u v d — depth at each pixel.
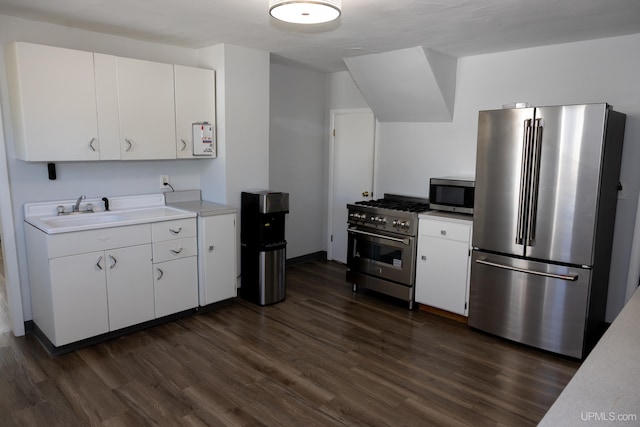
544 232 3.12
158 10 2.88
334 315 3.88
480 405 2.56
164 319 3.62
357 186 5.29
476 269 3.50
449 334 3.53
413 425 2.37
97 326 3.16
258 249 3.97
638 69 3.29
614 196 3.29
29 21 3.16
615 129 3.07
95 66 3.22
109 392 2.62
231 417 2.40
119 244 3.20
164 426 2.32
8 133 3.17
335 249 5.62
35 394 2.58
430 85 4.07
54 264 2.89
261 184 4.32
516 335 3.33
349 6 2.67
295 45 3.85
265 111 4.25
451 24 3.07
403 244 4.00
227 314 3.85
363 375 2.87
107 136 3.34
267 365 2.97
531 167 3.11
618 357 1.43
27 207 3.28
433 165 4.54
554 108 2.99
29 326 3.40
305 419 2.40
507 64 3.91
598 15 2.82
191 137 3.87
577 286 3.02
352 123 5.24
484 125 3.34
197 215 3.68
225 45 3.85
